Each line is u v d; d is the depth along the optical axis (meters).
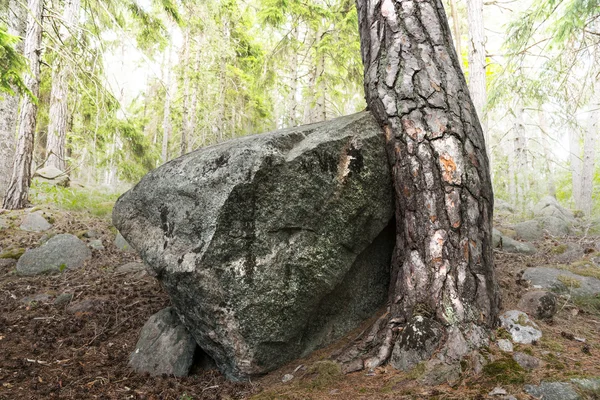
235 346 2.56
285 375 2.62
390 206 3.01
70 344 3.40
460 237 2.61
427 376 2.20
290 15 12.08
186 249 2.59
